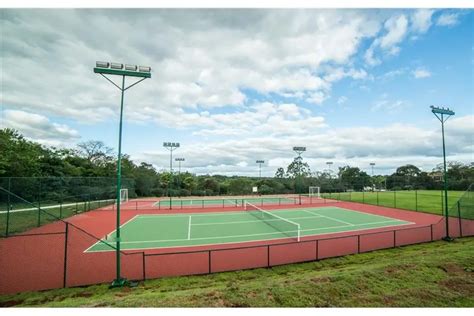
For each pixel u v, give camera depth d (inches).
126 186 1797.5
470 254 429.1
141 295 314.7
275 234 708.0
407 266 370.3
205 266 454.9
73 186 1225.4
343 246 583.2
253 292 289.9
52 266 454.0
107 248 564.7
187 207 1369.3
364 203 1515.7
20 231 733.3
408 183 2851.9
